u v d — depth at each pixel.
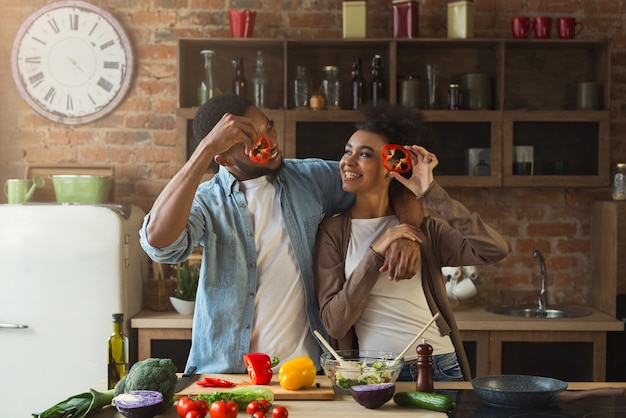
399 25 4.46
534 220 4.73
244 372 2.56
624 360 4.36
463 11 4.43
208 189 2.62
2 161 4.70
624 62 4.69
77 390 4.12
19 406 4.14
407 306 2.54
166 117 4.70
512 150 4.39
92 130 4.70
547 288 4.74
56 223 4.10
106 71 4.67
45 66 4.66
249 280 2.56
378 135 2.59
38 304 4.11
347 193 2.77
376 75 4.43
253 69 4.63
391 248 2.42
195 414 1.93
